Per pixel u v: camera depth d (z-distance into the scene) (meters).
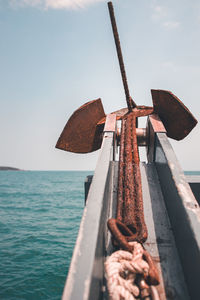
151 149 4.03
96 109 4.82
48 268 10.67
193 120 4.12
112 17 4.48
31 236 16.20
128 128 4.12
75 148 4.78
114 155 4.21
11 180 100.00
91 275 1.43
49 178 122.50
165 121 4.40
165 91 4.00
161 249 2.30
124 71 4.80
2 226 19.38
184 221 2.04
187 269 1.94
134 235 2.22
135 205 2.63
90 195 2.17
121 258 1.93
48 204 32.66
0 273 10.12
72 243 14.61
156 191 3.05
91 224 1.83
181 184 2.35
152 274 1.73
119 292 1.68
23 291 8.73
